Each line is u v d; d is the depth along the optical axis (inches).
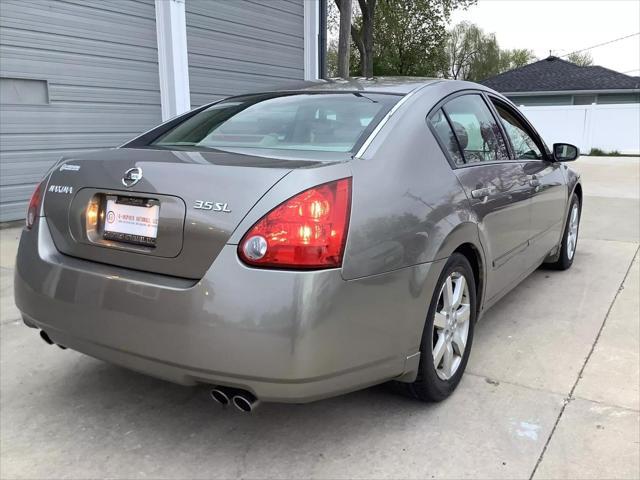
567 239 202.5
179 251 86.3
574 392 117.3
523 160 155.5
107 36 323.6
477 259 121.1
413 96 115.5
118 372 127.5
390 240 90.7
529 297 178.7
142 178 92.0
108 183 95.4
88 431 104.3
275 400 84.7
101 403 114.1
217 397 88.2
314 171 86.4
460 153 120.4
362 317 87.0
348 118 109.2
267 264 81.1
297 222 81.6
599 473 91.4
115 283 90.0
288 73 489.4
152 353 86.9
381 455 96.6
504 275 139.4
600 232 280.2
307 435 102.8
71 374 126.3
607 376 124.6
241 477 91.5
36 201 106.6
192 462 95.4
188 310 83.0
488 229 122.2
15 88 282.7
